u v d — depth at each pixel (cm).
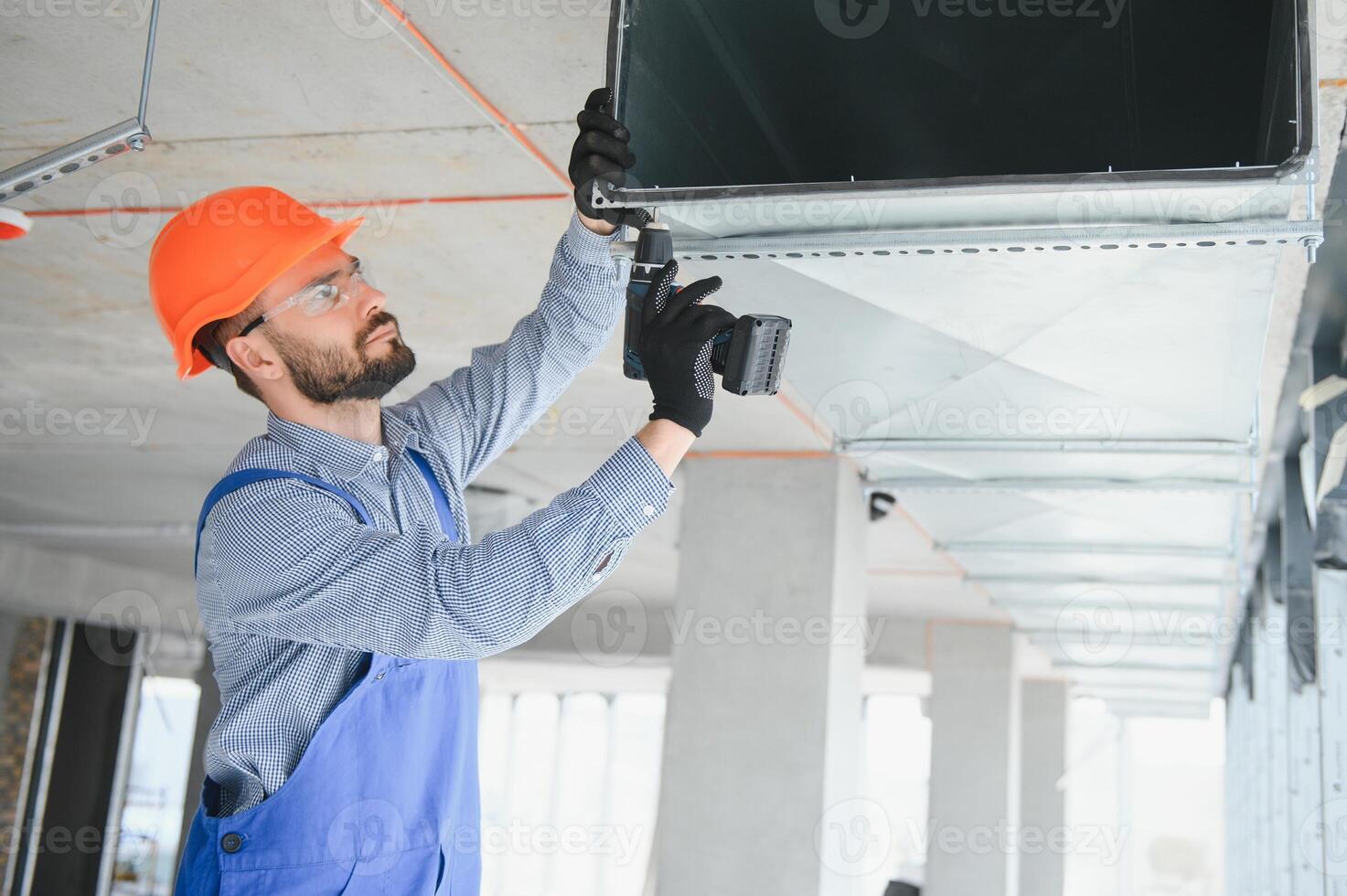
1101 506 446
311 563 151
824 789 529
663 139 189
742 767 541
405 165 308
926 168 196
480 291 397
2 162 312
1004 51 197
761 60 202
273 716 161
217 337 177
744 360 157
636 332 165
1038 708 1290
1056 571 592
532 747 1941
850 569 573
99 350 466
